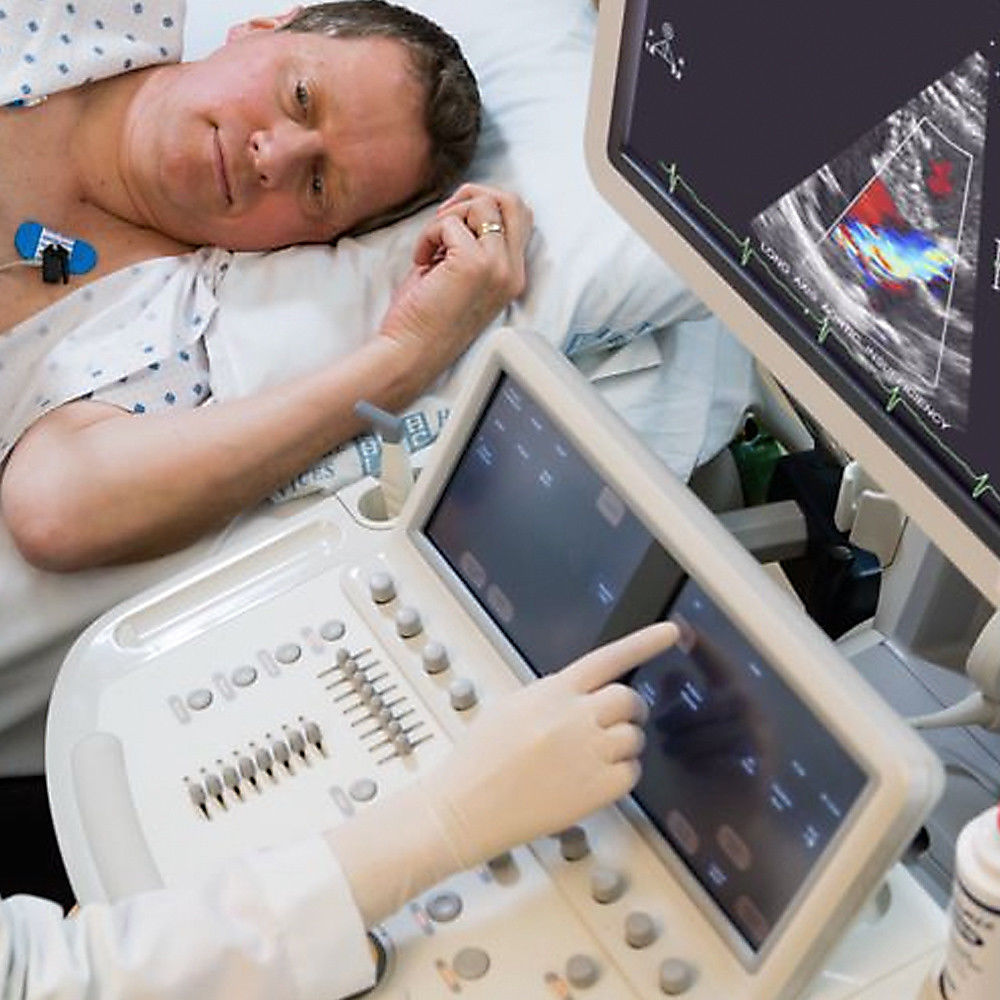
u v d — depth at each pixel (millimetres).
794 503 1350
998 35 815
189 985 1063
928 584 1240
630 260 1643
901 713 1261
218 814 1185
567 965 1068
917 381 941
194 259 1808
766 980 1016
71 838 1206
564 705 1097
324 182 1774
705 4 996
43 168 1843
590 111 1143
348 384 1594
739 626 1039
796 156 975
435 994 1073
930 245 896
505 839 1087
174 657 1286
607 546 1146
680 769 1099
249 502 1617
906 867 1150
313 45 1755
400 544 1294
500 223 1658
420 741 1196
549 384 1169
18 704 1669
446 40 1821
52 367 1665
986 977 914
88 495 1570
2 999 1040
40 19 1827
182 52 1928
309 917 1076
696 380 1684
